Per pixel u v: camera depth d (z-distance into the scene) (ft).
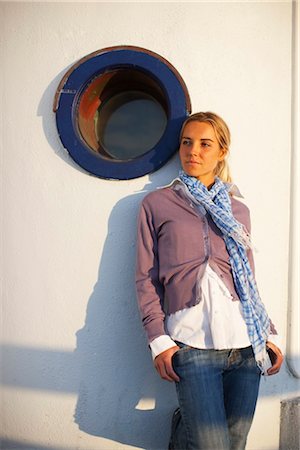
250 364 5.58
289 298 6.88
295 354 6.84
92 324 6.93
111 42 6.88
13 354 7.10
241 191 6.86
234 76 6.84
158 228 5.93
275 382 6.92
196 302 5.42
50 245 6.98
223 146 6.09
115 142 7.75
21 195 7.04
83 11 6.93
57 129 6.83
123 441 6.97
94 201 6.90
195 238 5.65
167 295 5.79
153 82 7.00
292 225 6.86
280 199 6.90
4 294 7.09
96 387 6.96
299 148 6.86
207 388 5.29
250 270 5.79
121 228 6.85
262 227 6.89
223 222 5.60
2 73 7.08
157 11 6.84
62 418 7.04
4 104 7.07
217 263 5.63
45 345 7.03
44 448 7.10
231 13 6.84
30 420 7.11
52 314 7.00
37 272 7.02
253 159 6.88
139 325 6.87
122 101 7.75
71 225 6.94
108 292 6.90
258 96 6.87
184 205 5.84
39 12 7.01
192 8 6.81
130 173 6.71
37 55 7.03
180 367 5.44
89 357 6.95
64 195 6.96
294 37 6.84
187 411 5.35
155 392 6.89
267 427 6.93
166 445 6.90
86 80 6.82
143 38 6.84
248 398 5.55
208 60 6.82
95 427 6.99
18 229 7.04
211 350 5.41
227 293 5.52
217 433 5.17
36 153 7.02
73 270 6.95
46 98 7.01
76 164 6.94
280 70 6.88
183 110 6.62
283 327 6.91
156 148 6.66
